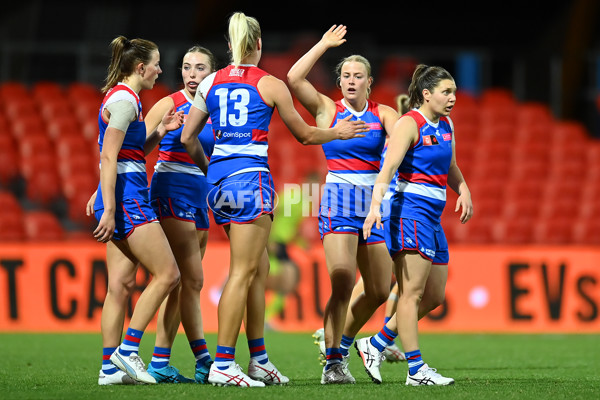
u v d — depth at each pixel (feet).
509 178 181.47
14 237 145.28
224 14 233.55
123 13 218.79
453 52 228.02
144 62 59.16
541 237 160.15
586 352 95.14
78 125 179.52
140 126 58.75
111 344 58.44
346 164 61.62
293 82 61.41
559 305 128.88
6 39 214.07
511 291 128.98
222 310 56.39
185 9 221.05
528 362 83.56
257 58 58.75
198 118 58.95
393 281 117.39
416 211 59.36
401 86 214.07
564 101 221.25
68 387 55.93
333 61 209.46
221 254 126.62
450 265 129.08
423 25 258.37
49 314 121.19
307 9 252.01
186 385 57.06
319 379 65.62
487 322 127.95
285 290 125.18
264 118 57.11
